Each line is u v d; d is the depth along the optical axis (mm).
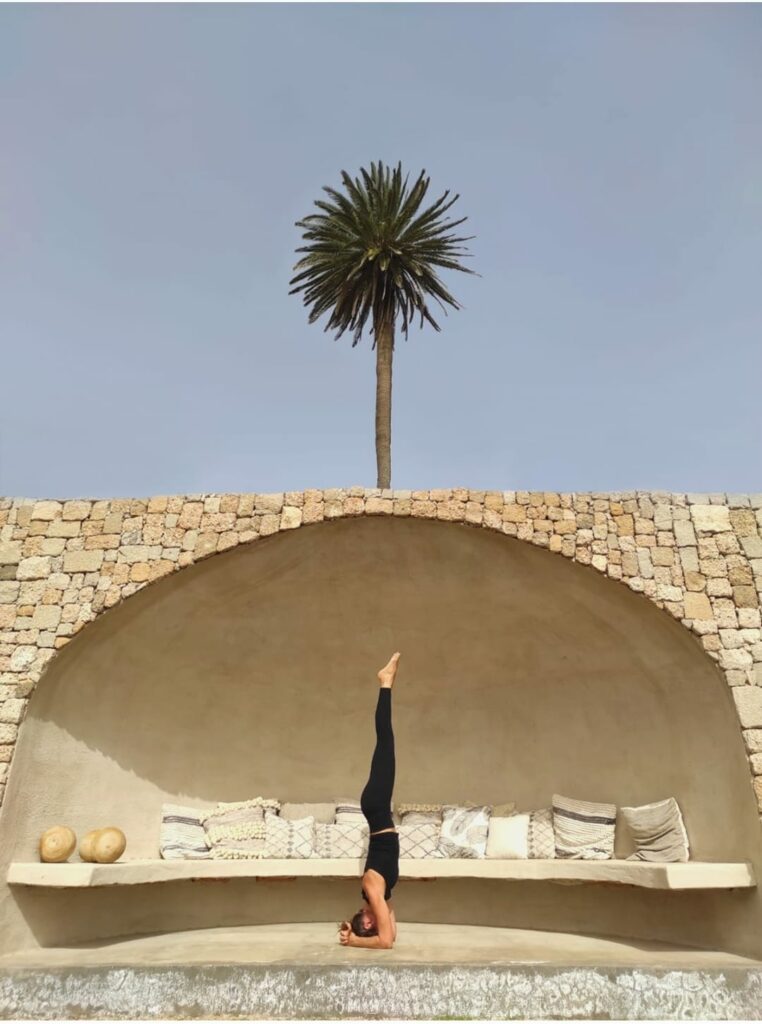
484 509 6863
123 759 7145
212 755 7676
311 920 7320
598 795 7156
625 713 7137
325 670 7922
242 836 7098
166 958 5594
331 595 7539
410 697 7992
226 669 7680
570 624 7250
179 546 6887
